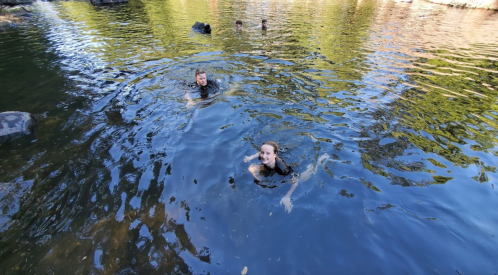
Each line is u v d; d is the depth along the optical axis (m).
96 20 16.72
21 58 9.96
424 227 3.32
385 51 10.83
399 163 4.44
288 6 23.64
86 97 6.91
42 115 6.12
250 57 9.90
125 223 3.49
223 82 7.69
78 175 4.33
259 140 5.10
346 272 2.84
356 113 5.99
